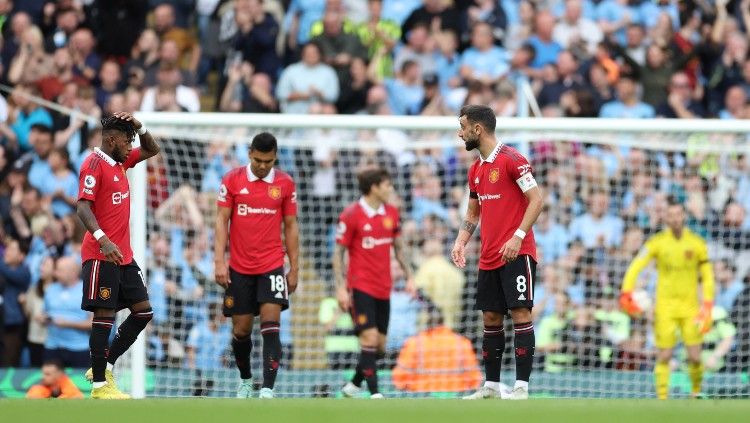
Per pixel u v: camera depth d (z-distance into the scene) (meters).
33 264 42.31
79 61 48.97
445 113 48.56
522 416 19.86
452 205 44.19
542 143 44.12
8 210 43.34
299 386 40.06
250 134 42.66
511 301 27.11
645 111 49.06
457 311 42.31
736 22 52.66
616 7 52.22
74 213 44.03
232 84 49.03
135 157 28.05
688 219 44.44
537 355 41.84
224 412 20.17
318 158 45.00
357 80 48.81
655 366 40.53
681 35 51.25
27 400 21.33
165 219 41.12
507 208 27.36
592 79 49.22
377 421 19.59
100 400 21.33
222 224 31.12
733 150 41.84
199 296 40.91
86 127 45.56
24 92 47.47
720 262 44.09
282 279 31.06
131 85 47.97
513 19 51.97
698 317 39.56
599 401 21.27
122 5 50.78
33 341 41.59
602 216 43.66
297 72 48.72
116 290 26.97
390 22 50.78
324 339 42.25
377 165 45.12
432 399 21.91
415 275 42.44
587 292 42.94
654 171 44.44
